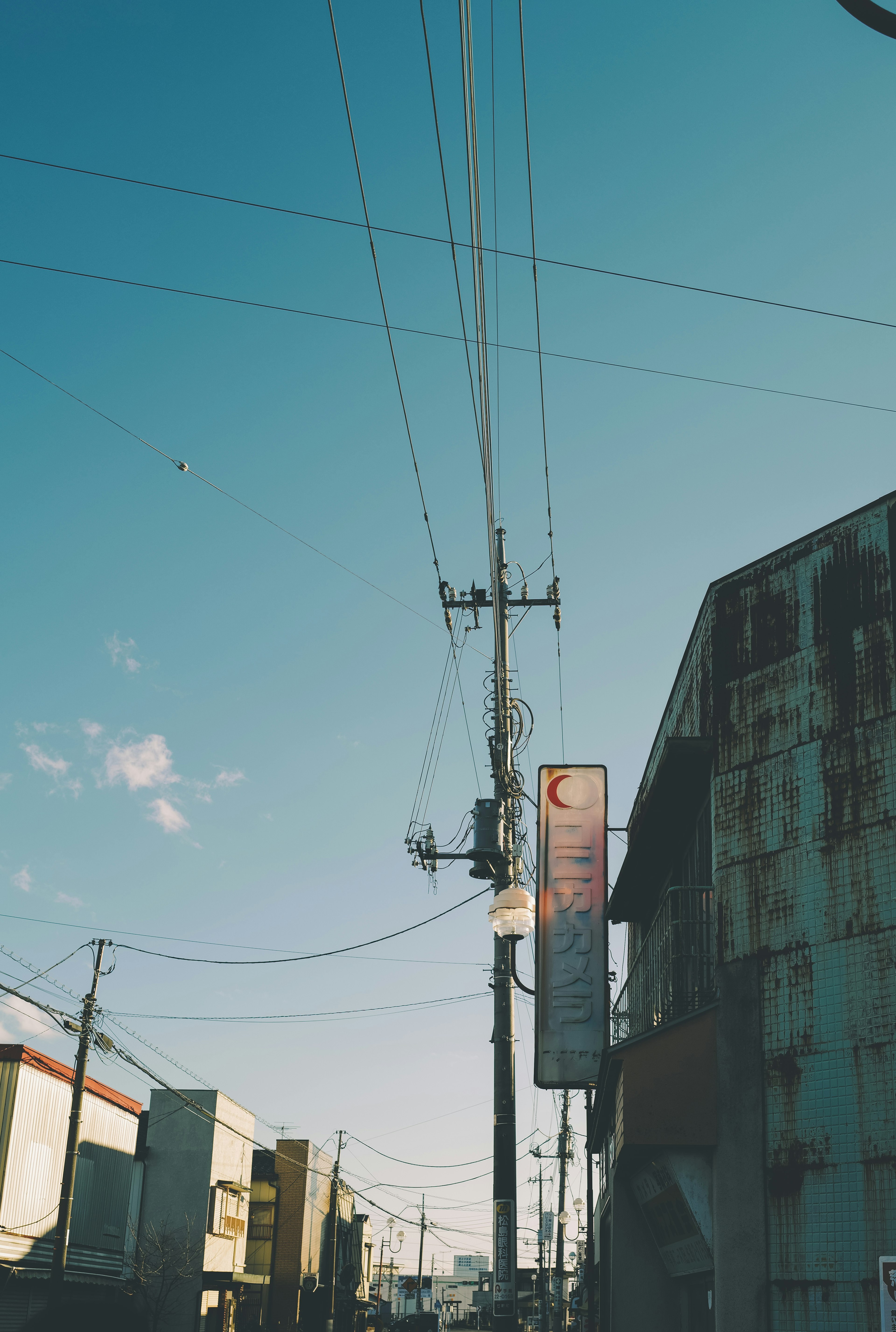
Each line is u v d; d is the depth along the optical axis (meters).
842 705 10.37
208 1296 39.03
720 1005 10.46
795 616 11.05
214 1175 39.97
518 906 13.53
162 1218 38.78
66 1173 23.59
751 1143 9.85
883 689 10.07
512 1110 13.66
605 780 15.95
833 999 9.70
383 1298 108.12
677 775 12.09
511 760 14.98
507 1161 13.49
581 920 15.37
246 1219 44.25
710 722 11.74
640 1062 10.36
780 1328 9.20
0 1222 27.36
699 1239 10.63
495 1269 13.21
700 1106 10.16
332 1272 52.09
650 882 15.70
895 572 10.23
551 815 15.84
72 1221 31.28
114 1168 34.81
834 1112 9.41
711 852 12.06
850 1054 9.45
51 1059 30.02
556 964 15.21
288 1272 48.88
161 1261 37.41
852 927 9.74
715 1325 9.68
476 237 8.29
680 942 11.34
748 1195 9.73
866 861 9.80
